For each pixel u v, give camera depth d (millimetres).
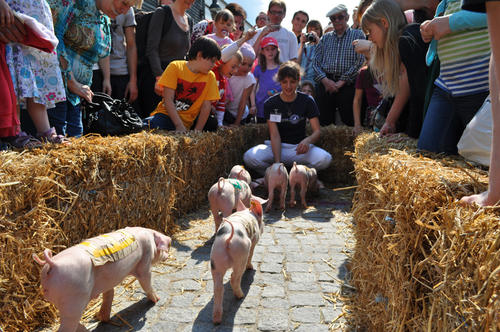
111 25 5586
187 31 6375
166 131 4855
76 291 1991
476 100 2613
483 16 2451
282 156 6344
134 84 6047
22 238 2301
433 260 1472
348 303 2803
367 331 2439
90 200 2984
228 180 4109
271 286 3066
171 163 4238
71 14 3566
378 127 5098
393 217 1975
